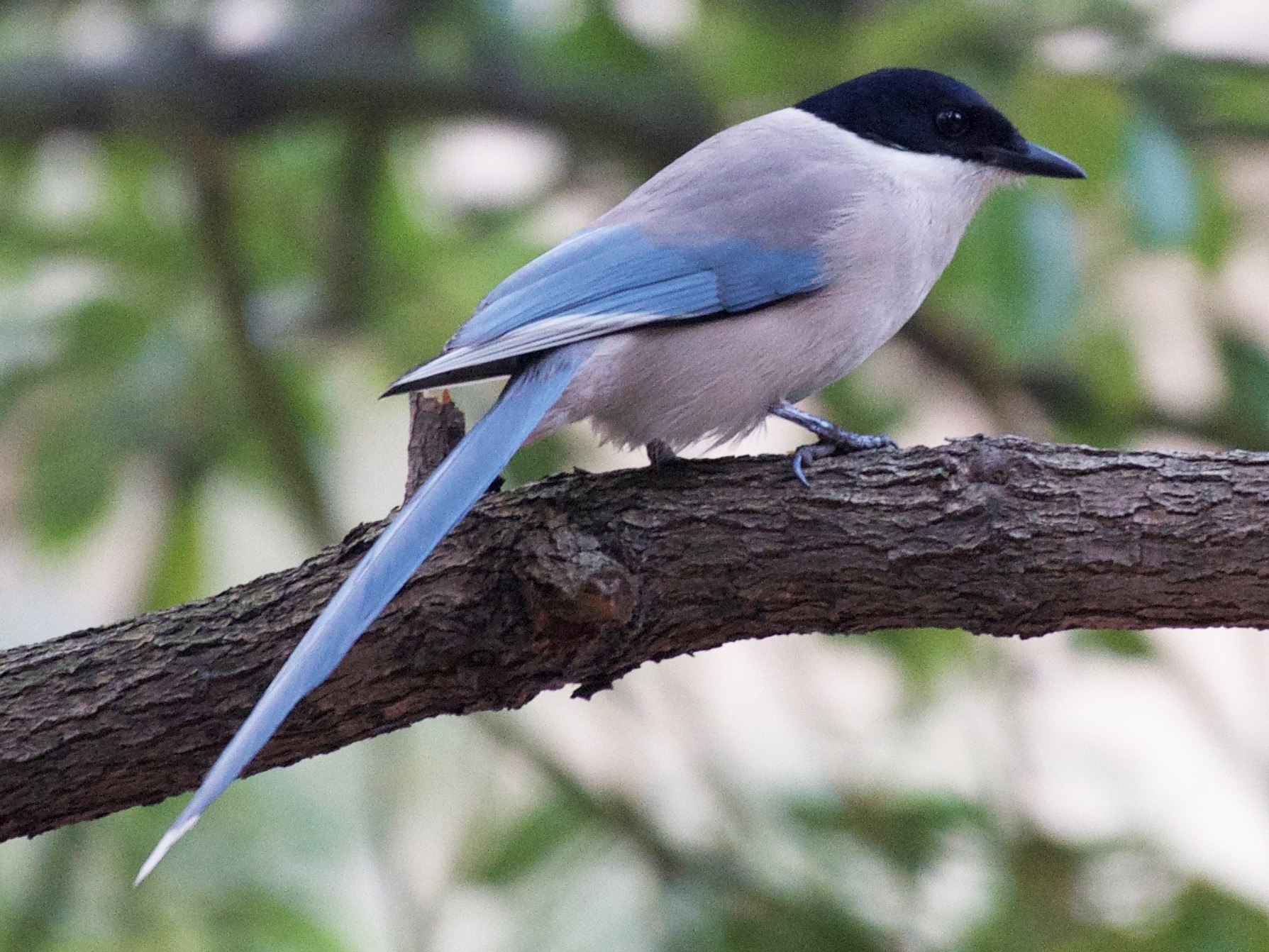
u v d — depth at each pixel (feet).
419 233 42.42
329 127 44.52
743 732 41.11
